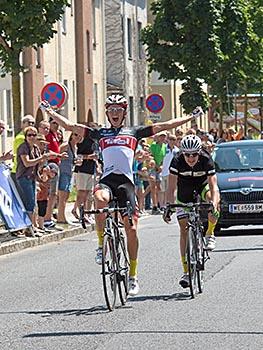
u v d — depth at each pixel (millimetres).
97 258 23891
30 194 40750
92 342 19750
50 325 21891
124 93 108000
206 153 26438
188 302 24516
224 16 86938
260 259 33406
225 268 31031
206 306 23828
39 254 37531
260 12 101750
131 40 112062
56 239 43344
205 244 26906
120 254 24609
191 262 25391
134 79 112625
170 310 23375
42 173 42344
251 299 24719
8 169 40156
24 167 40344
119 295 24266
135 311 23406
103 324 21781
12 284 28953
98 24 100625
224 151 45250
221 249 36875
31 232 41344
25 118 40688
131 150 24688
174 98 117062
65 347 19312
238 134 77938
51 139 44875
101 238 23891
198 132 57062
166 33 87125
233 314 22609
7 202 39500
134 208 24688
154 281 28438
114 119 24859
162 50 88000
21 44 43625
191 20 86125
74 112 91688
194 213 26031
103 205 23766
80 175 47938
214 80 87812
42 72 80438
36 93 78250
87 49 95312
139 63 115000
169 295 25766
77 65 92750
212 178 26359
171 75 88500
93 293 26656
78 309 23984
